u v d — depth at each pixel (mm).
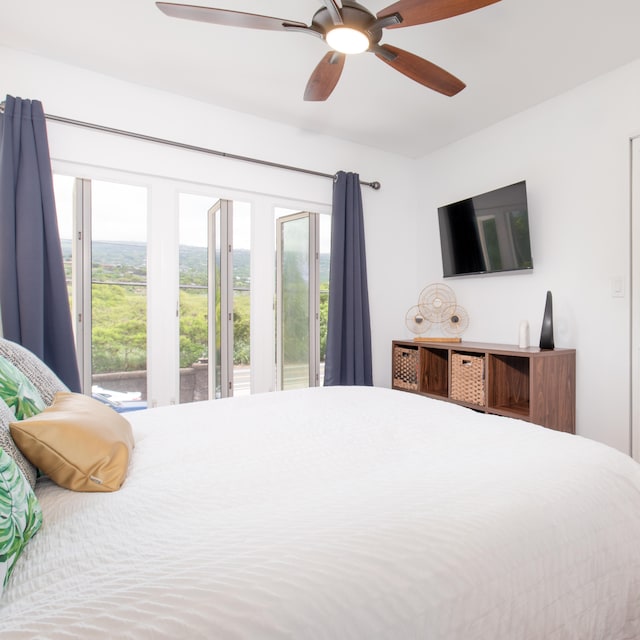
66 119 2305
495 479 905
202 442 1204
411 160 3760
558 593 763
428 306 3609
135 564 626
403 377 3322
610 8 1854
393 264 3645
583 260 2520
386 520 736
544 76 2420
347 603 574
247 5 1893
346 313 3248
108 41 2143
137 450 1155
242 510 800
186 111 2691
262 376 3059
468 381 2738
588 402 2480
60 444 902
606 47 2145
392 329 3643
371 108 2820
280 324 3561
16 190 2137
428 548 682
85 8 1903
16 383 990
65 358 2225
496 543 728
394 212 3650
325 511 776
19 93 2236
